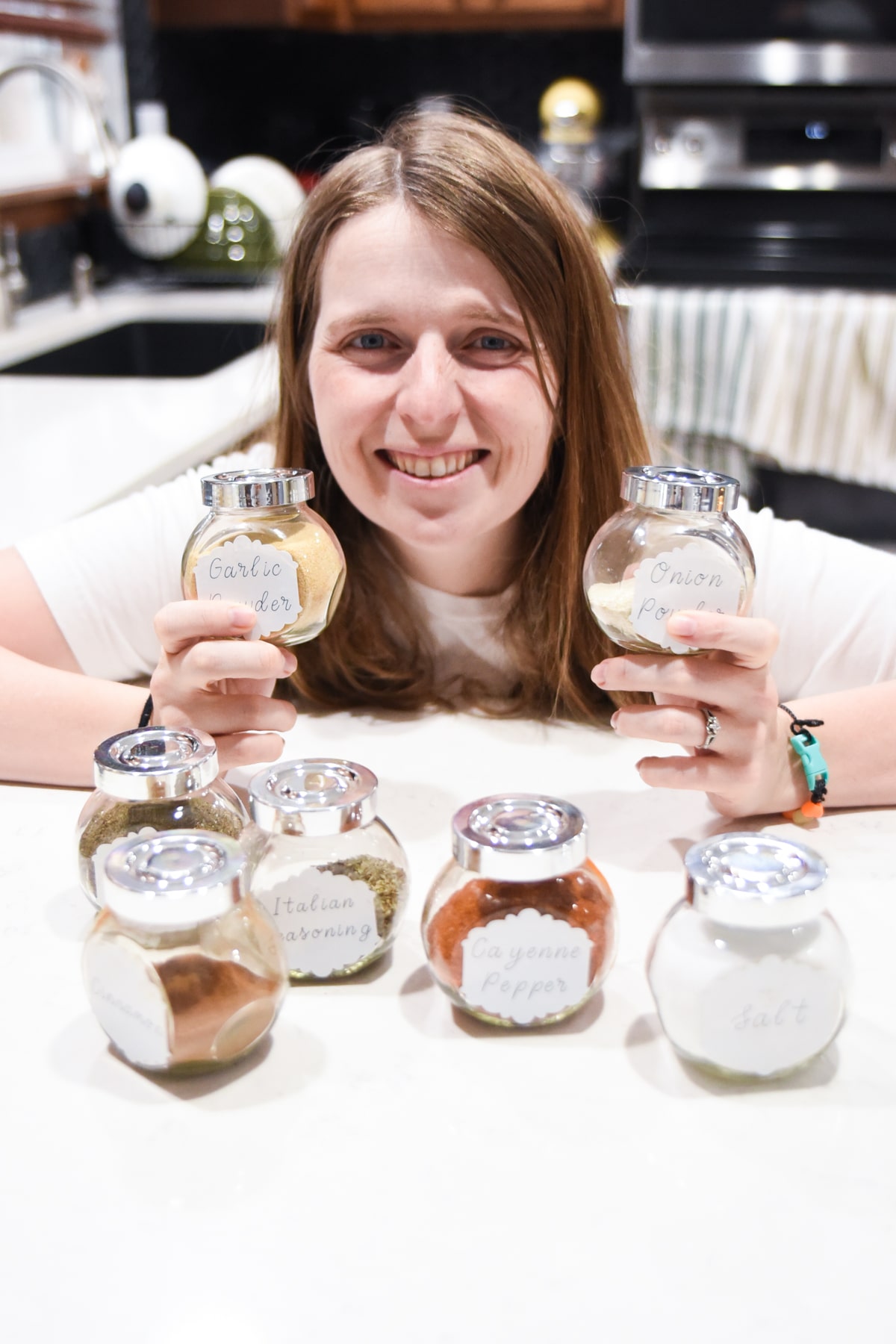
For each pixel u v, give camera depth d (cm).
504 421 90
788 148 308
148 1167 54
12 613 107
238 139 401
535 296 91
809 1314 46
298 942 66
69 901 76
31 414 177
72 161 315
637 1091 58
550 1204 52
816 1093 58
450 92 393
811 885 56
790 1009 57
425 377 87
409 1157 54
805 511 312
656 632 77
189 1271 48
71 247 316
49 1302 47
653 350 284
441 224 87
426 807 89
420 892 76
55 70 228
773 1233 50
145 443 160
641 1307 46
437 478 91
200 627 77
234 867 57
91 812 71
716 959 57
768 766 83
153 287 323
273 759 84
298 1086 59
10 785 93
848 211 314
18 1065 60
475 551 107
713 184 313
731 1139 55
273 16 342
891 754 87
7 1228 50
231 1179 53
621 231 364
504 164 91
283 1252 49
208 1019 57
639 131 316
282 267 105
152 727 74
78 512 129
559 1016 63
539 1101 58
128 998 57
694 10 293
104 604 110
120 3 345
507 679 116
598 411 103
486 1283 48
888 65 290
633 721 80
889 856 81
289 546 79
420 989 67
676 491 72
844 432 284
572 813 62
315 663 110
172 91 368
